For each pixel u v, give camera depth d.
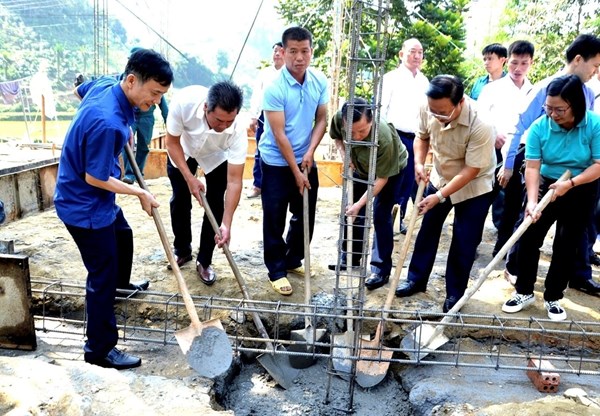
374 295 3.80
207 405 2.66
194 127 3.42
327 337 3.59
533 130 3.35
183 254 4.09
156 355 3.29
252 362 3.53
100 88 2.77
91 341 2.99
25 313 3.17
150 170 7.35
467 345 3.49
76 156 2.68
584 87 3.53
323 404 3.18
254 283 3.92
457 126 3.14
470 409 2.82
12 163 6.33
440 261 4.56
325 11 17.03
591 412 2.71
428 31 17.69
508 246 3.22
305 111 3.51
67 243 4.62
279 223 3.69
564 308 3.71
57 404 2.45
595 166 3.15
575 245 3.39
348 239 3.14
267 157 3.55
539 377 3.05
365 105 2.78
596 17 15.12
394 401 3.22
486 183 3.37
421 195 3.41
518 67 4.39
